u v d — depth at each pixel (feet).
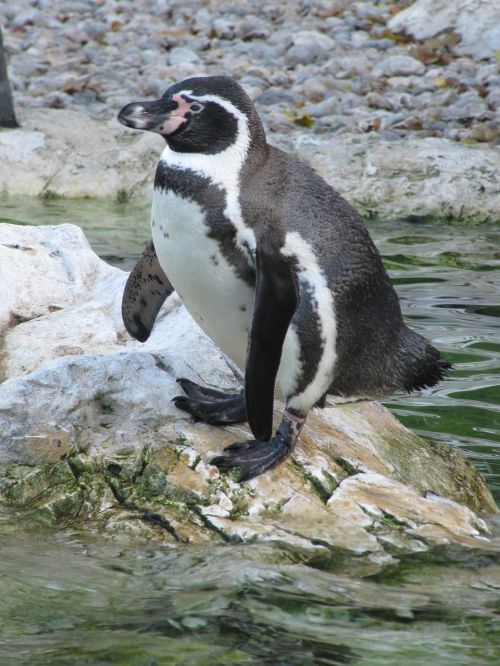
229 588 35.29
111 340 50.49
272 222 38.47
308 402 40.93
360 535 39.68
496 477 47.60
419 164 101.65
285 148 104.27
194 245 39.09
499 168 102.06
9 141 103.19
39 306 53.67
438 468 46.26
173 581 35.63
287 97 125.80
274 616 33.50
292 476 41.70
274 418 45.03
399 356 42.09
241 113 39.19
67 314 52.06
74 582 35.27
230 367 47.03
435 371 43.11
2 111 105.40
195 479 40.60
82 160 102.58
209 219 38.52
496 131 111.34
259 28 152.97
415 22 149.28
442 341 63.87
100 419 42.78
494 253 85.92
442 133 114.01
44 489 40.78
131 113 38.65
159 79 130.11
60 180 100.68
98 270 56.49
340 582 36.35
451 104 124.57
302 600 34.71
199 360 46.68
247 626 32.71
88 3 168.55
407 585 36.40
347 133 112.47
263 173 39.27
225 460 40.91
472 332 65.72
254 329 37.86
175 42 147.95
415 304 71.20
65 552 37.45
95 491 40.50
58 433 41.86
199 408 42.88
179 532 38.81
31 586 34.81
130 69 136.46
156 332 50.90
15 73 131.95
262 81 130.93
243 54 144.66
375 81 131.85
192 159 38.99
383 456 45.29
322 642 31.99
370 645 31.96
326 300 38.99
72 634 31.86
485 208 98.07
